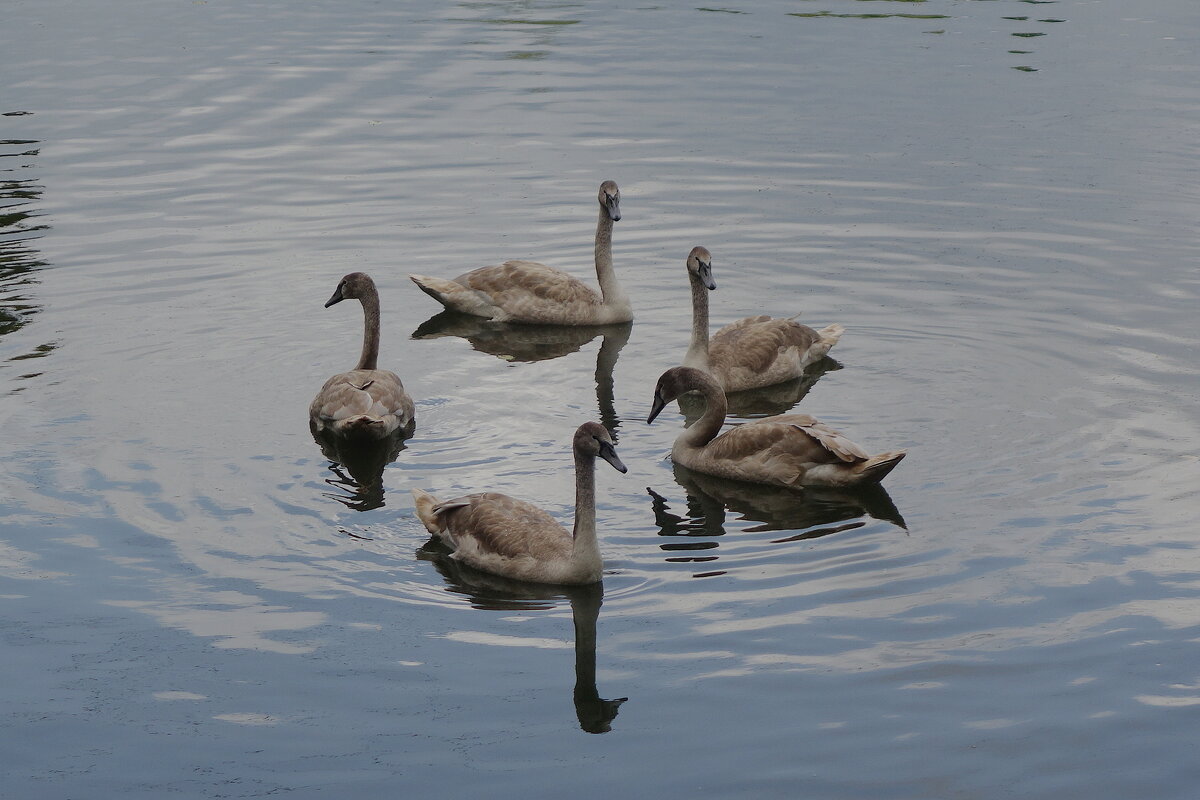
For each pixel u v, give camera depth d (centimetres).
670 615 1430
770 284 2417
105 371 2036
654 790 1154
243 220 2666
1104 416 1873
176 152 2995
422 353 2217
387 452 1819
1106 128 3078
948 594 1449
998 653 1338
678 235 2638
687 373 1847
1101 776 1165
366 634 1395
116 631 1388
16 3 4284
